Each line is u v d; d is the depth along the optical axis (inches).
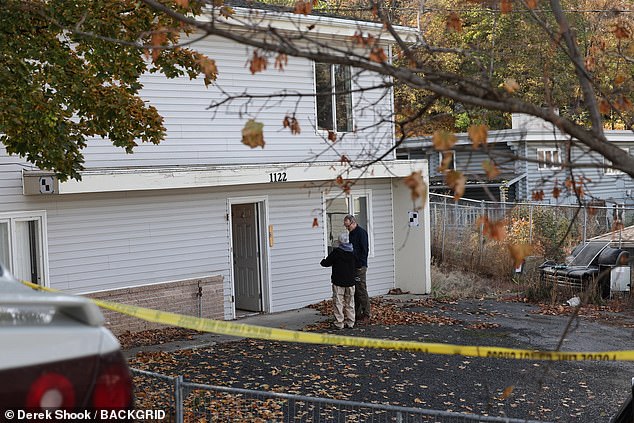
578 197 202.1
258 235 726.5
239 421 332.2
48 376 108.7
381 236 828.0
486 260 907.4
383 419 386.6
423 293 823.7
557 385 455.5
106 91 414.9
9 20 369.1
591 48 331.6
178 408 273.6
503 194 1192.2
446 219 978.7
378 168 771.4
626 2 735.1
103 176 573.0
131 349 556.1
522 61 709.9
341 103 752.3
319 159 741.9
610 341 588.1
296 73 727.1
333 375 473.1
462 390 442.9
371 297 810.2
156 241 644.7
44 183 555.5
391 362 506.3
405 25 734.5
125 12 403.9
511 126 1143.6
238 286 749.3
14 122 367.9
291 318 697.0
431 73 180.4
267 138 711.7
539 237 918.4
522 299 784.9
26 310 119.6
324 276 770.2
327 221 778.8
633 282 748.6
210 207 681.6
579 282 757.9
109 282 616.4
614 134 1255.5
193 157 666.8
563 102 309.4
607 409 409.1
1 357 106.1
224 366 496.4
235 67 689.0
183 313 653.9
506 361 510.9
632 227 839.1
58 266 588.4
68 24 379.6
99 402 111.8
